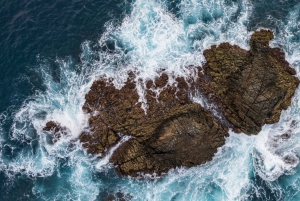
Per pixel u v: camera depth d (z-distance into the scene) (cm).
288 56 4378
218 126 4028
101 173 4069
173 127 3869
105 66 4375
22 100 4325
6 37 4572
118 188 4031
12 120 4250
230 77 4131
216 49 4328
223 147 4103
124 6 4700
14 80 4406
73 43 4544
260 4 4709
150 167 3984
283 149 4166
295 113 4219
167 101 4109
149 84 4197
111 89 4206
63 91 4325
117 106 4122
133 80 4238
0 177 4031
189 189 4019
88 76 4341
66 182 4044
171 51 4406
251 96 3944
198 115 3969
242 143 4134
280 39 4475
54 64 4450
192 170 4066
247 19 4612
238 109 4047
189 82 4225
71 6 4712
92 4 4716
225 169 4075
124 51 4453
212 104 4159
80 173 4069
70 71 4403
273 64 4138
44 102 4303
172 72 4266
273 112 4025
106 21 4634
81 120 4162
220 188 4031
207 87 4188
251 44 4300
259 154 4138
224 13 4656
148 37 4500
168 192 4019
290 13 4678
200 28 4553
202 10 4669
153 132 3934
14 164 4094
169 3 4703
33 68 4444
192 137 3862
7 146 4153
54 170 4078
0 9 4694
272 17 4628
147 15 4619
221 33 4509
